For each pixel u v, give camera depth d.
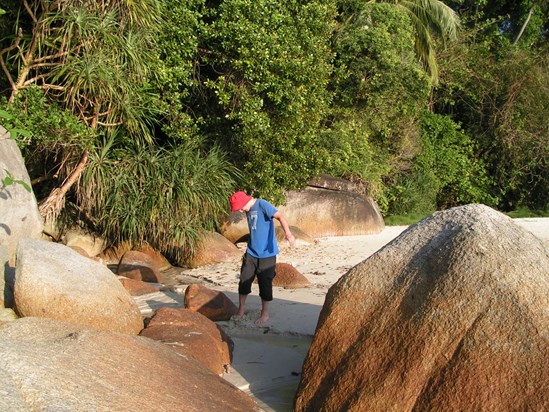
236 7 13.27
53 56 11.11
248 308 8.20
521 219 19.92
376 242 14.50
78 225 12.64
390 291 4.92
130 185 12.19
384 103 18.58
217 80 13.80
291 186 14.80
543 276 4.42
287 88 13.60
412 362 4.43
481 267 4.56
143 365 4.61
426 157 21.52
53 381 3.83
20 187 9.30
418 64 20.25
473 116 24.62
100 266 6.65
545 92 23.75
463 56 24.00
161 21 12.30
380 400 4.41
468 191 22.97
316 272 10.82
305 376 5.01
